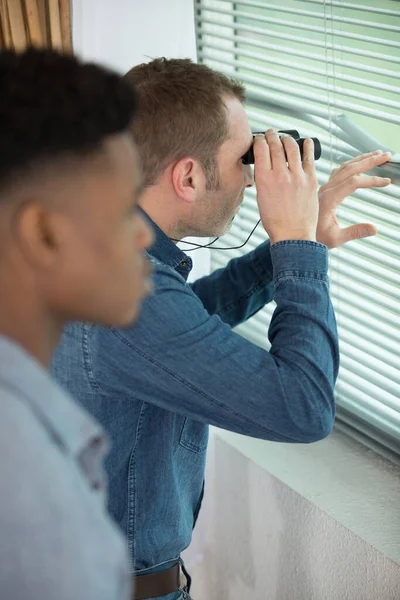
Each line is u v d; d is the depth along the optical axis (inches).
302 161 49.9
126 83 24.0
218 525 82.4
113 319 25.0
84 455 25.3
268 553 76.1
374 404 72.4
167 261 49.2
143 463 50.1
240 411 44.6
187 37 77.6
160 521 51.8
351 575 66.8
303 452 75.6
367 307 70.8
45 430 21.8
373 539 64.4
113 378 44.9
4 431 20.3
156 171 47.2
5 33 75.0
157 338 43.4
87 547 20.6
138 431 49.1
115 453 48.9
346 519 66.6
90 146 22.5
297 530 71.4
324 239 54.1
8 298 22.7
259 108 76.2
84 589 20.1
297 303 46.1
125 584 22.5
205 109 46.4
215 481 81.4
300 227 47.8
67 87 22.2
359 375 72.5
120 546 22.1
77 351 44.4
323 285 46.9
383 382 70.6
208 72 48.2
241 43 78.7
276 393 44.0
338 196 54.1
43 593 19.7
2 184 21.8
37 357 23.7
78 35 75.4
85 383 45.4
